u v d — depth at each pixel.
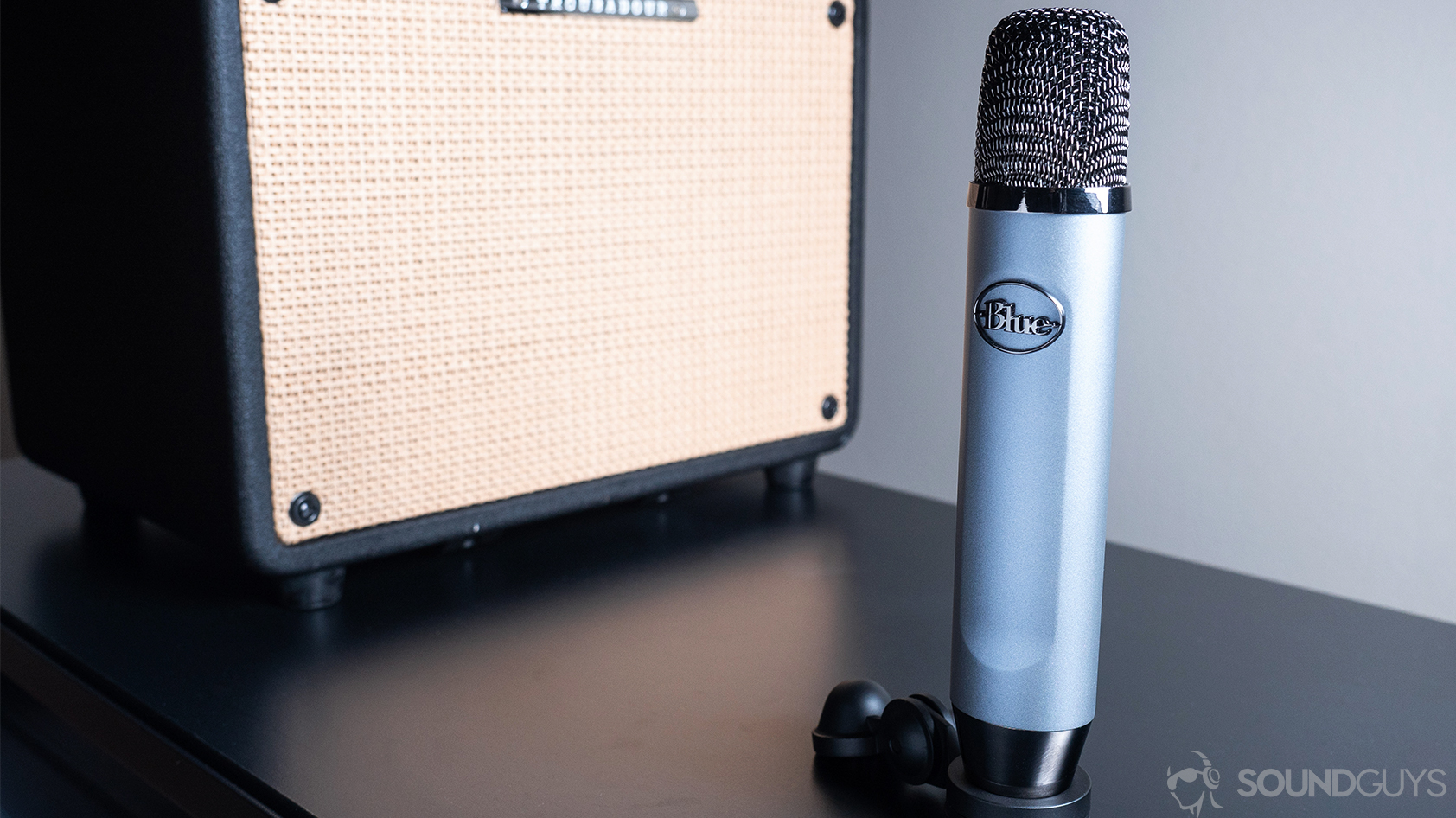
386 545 0.75
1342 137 1.15
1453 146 1.08
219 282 0.68
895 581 0.77
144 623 0.72
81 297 0.79
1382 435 1.17
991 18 1.32
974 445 0.53
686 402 0.85
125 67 0.71
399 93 0.72
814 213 0.89
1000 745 0.54
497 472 0.78
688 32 0.81
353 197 0.71
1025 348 0.52
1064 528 0.52
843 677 0.66
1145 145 1.29
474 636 0.71
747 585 0.76
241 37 0.67
